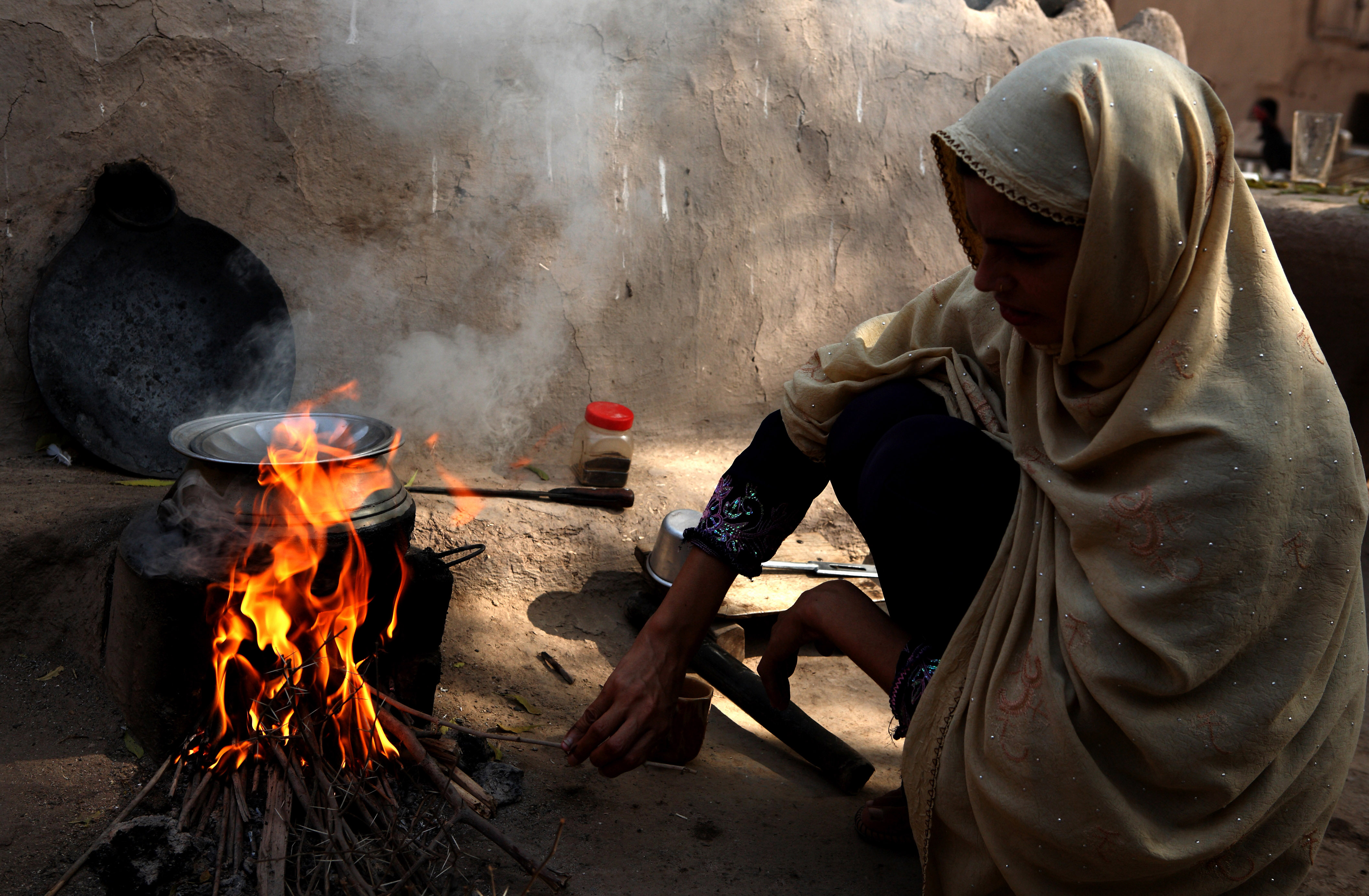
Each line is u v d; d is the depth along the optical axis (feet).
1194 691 4.33
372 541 5.58
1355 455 4.47
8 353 7.69
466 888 5.31
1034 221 4.26
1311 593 4.38
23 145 7.50
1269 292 4.42
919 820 4.93
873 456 5.30
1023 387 5.00
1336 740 4.76
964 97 11.25
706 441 10.53
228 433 5.98
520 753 6.65
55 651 6.65
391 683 6.20
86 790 5.72
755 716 7.11
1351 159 14.46
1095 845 4.34
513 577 8.43
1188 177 4.22
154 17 7.72
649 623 5.55
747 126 10.07
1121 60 4.21
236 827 5.36
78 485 7.41
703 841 5.97
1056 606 4.57
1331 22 33.71
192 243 8.05
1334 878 6.01
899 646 5.34
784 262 10.56
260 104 8.14
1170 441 4.33
